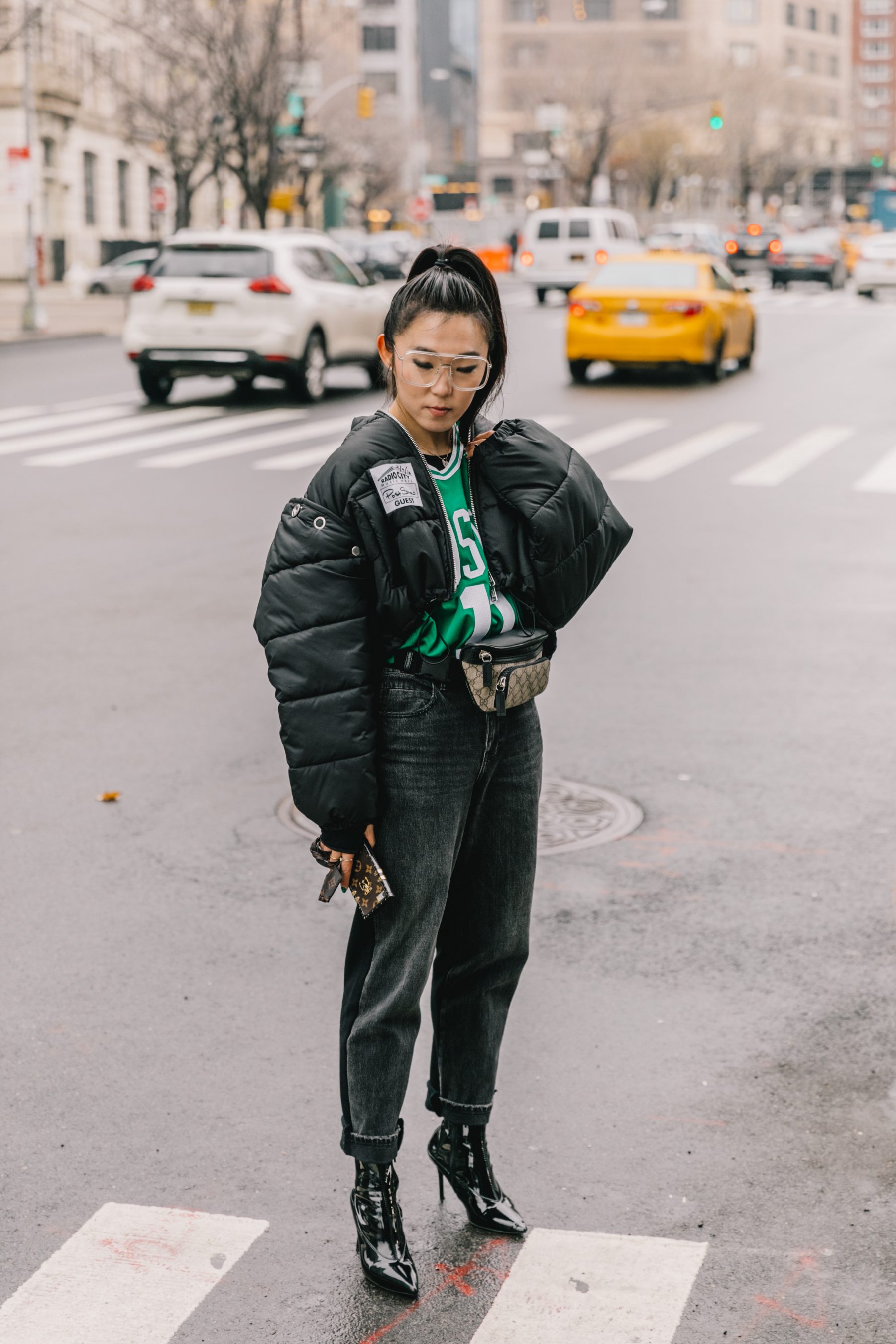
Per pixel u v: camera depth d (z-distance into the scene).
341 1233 3.37
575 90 87.00
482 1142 3.41
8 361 25.34
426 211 58.00
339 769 2.99
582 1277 3.22
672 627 8.68
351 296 20.25
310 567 2.98
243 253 18.91
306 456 14.84
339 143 63.12
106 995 4.42
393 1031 3.22
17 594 9.27
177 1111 3.84
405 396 2.99
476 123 137.88
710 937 4.83
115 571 9.90
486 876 3.29
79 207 56.03
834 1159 3.65
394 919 3.15
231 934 4.83
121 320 35.03
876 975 4.58
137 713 7.02
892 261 40.94
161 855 5.44
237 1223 3.40
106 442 15.90
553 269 40.62
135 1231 3.36
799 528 11.48
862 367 23.56
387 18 120.25
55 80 51.44
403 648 3.05
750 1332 3.04
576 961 4.67
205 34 39.22
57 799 5.96
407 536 2.95
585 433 16.48
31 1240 3.33
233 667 7.76
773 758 6.48
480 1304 3.14
